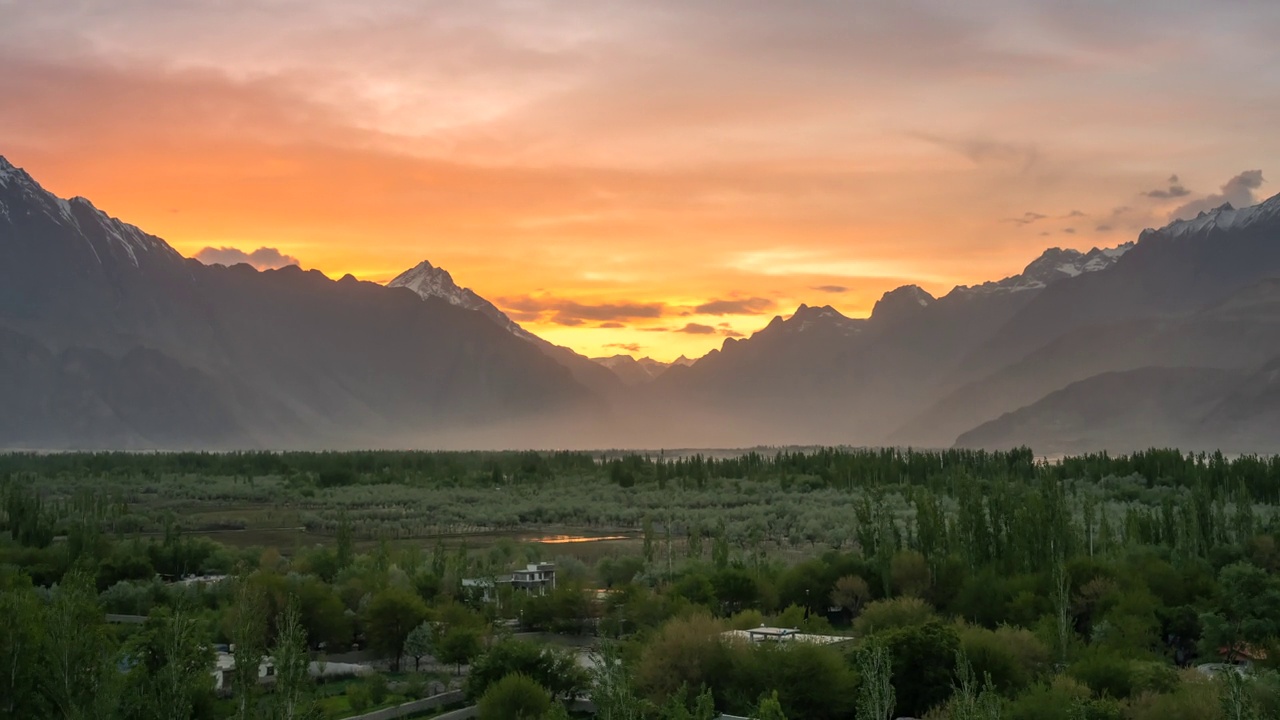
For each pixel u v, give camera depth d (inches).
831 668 3474.4
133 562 6314.0
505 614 5565.9
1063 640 3934.5
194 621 3016.7
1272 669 3521.2
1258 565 5497.1
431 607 5137.8
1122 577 4798.2
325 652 4835.1
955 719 2536.9
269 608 4424.2
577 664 3978.8
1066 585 4527.6
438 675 4298.7
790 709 3410.4
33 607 2974.9
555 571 6574.8
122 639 3873.0
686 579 5344.5
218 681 3609.7
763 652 3545.8
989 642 3599.9
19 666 2815.0
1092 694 3260.3
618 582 6314.0
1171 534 6220.5
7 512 7849.4
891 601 4453.7
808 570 5472.4
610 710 2568.9
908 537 5925.2
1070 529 5492.1
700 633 3693.4
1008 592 4886.8
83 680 2628.0
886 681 2433.6
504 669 3762.3
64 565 6063.0
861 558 5615.2
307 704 2466.8
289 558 7642.7
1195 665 4047.7
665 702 3267.7
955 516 7372.1
